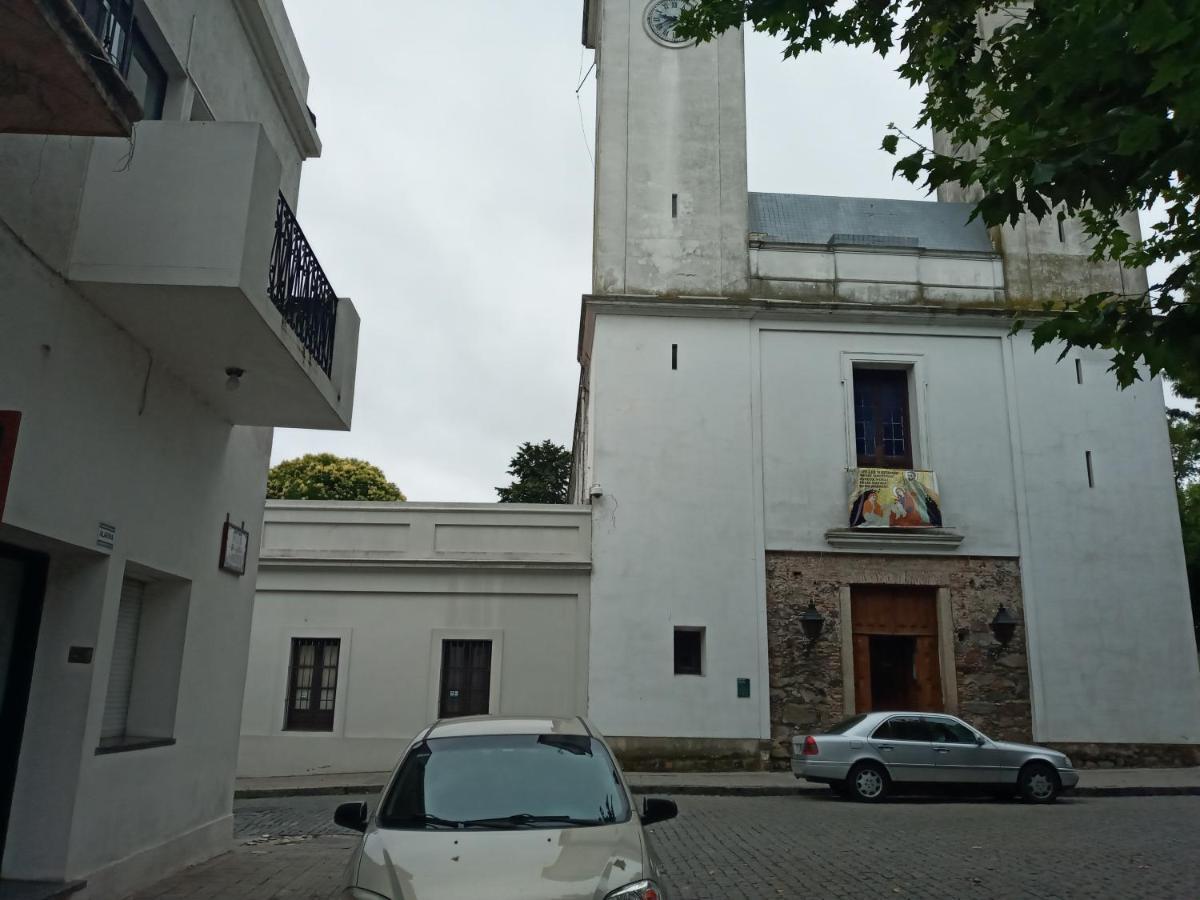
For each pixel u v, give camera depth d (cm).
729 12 779
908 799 1438
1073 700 1822
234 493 986
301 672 1798
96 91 470
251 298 657
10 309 571
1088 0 523
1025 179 580
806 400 1934
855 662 1834
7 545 653
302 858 919
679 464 1886
